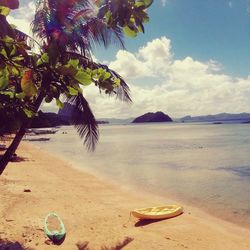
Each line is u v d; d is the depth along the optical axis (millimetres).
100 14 2584
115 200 15227
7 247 7805
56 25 5988
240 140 64062
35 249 7969
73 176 21984
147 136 89250
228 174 24250
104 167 28375
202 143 57031
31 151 39281
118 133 117938
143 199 15969
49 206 12266
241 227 11625
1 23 2014
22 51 2467
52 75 2527
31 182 17203
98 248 8641
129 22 2623
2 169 7195
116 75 10312
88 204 13320
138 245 8945
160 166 28859
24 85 2344
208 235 10172
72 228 10039
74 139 73500
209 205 15086
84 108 10148
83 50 8891
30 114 3582
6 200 12297
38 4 8070
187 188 19156
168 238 9641
